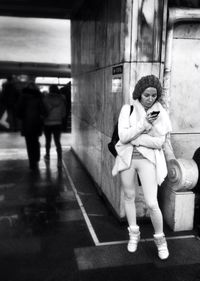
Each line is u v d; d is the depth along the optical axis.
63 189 5.12
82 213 4.15
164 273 2.79
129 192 2.96
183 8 3.51
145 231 3.61
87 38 5.67
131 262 2.96
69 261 2.98
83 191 5.04
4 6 6.61
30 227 3.71
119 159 2.88
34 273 2.79
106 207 4.37
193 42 3.83
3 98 10.95
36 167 6.48
